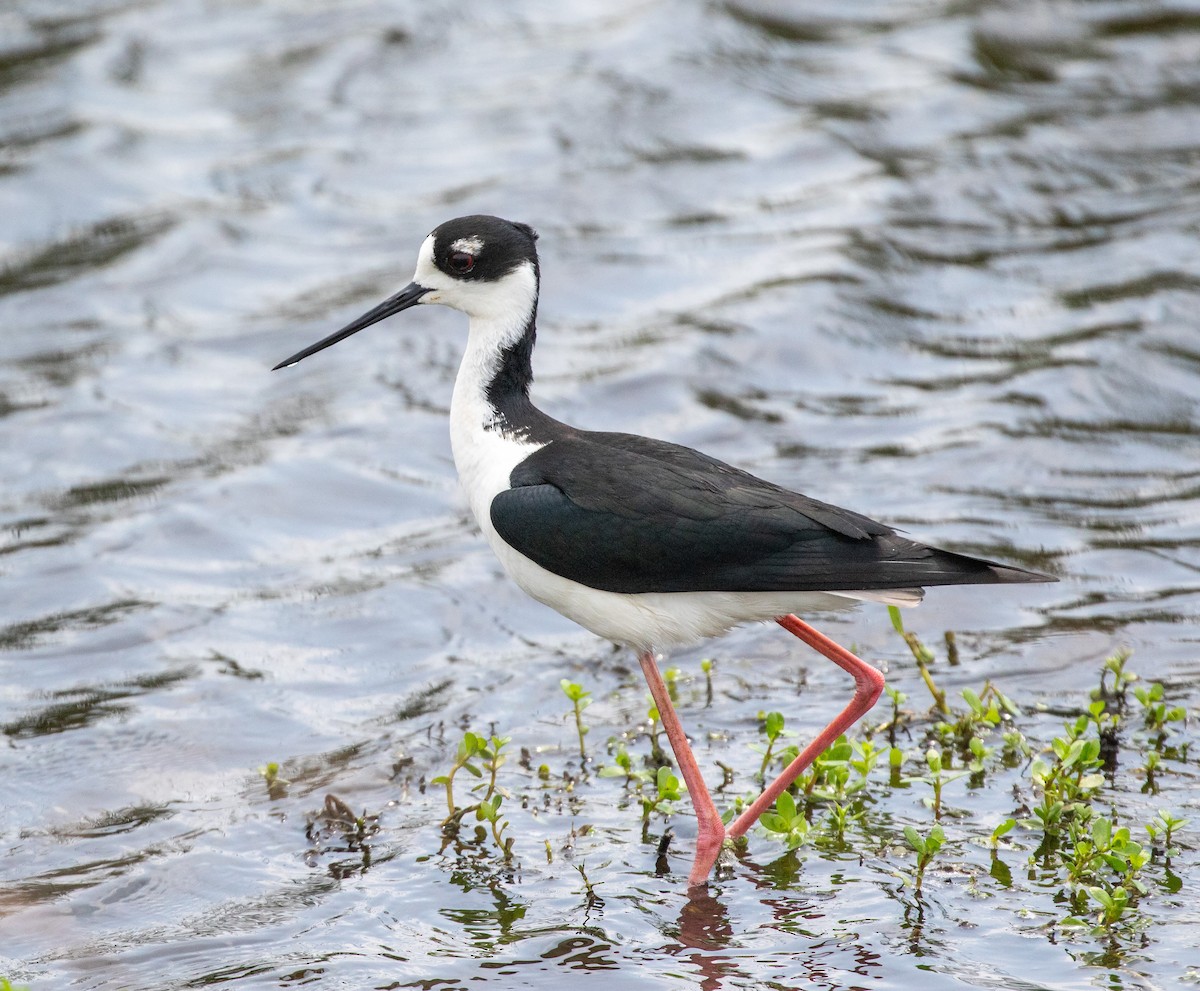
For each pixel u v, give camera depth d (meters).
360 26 21.28
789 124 18.75
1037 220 16.81
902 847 8.27
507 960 7.45
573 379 14.27
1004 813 8.55
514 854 8.37
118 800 9.02
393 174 18.00
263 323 15.41
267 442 13.55
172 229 16.86
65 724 9.79
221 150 18.53
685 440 13.34
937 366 14.45
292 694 10.15
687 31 20.94
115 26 21.11
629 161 18.09
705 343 14.70
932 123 18.69
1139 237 16.36
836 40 20.84
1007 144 18.14
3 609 11.12
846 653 8.55
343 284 15.95
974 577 7.89
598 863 8.27
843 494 12.45
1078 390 13.87
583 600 8.52
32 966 7.49
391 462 13.27
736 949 7.47
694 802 8.21
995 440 13.22
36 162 17.91
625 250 16.45
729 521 8.17
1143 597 10.97
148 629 10.88
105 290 15.90
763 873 8.11
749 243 16.48
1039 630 10.64
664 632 8.48
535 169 17.94
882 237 16.45
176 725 9.77
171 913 7.93
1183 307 14.86
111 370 14.60
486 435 8.96
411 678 10.38
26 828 8.76
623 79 19.80
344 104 19.53
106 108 19.12
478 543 12.16
